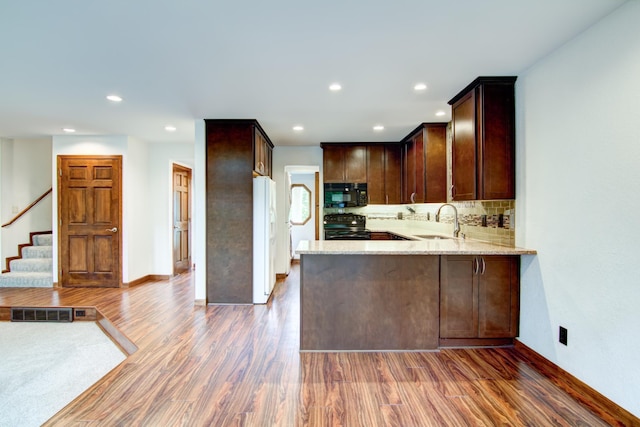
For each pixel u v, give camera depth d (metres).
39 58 2.40
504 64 2.55
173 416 1.91
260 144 4.48
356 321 2.81
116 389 2.19
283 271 5.66
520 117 2.74
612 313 1.92
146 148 5.47
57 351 3.09
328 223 5.77
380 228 5.86
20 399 2.29
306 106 3.53
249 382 2.28
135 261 5.17
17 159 5.38
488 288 2.82
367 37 2.15
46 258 5.34
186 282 5.38
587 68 2.08
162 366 2.51
